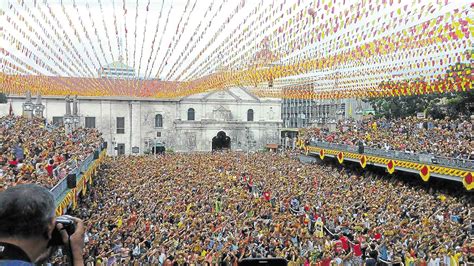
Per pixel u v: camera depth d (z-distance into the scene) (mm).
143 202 28906
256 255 18734
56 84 58812
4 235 2354
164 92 74062
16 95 78125
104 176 39594
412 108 63656
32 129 39438
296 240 22594
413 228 23328
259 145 89688
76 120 54844
